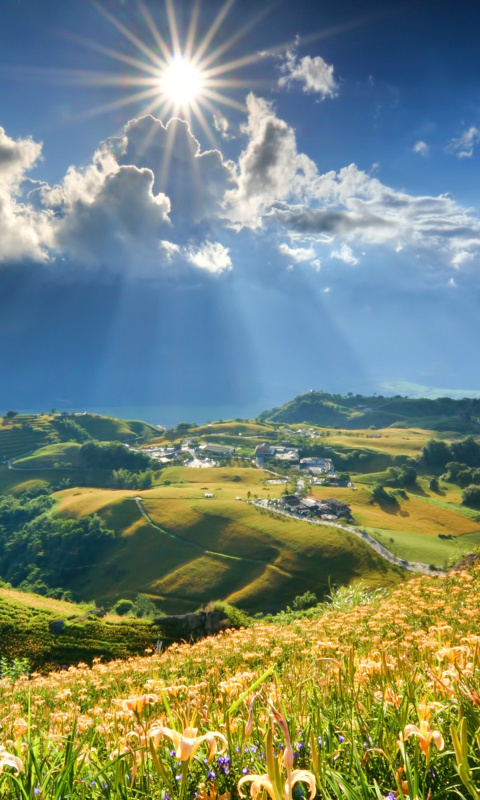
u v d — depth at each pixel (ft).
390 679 10.46
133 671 35.24
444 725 7.99
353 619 37.76
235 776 7.03
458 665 9.11
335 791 5.84
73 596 513.45
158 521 600.39
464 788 6.50
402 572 422.41
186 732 6.03
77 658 126.52
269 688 9.30
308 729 8.27
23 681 41.60
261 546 505.25
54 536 602.03
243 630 43.70
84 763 7.75
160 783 7.09
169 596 472.85
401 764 7.02
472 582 41.65
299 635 38.37
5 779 6.41
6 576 593.01
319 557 465.47
